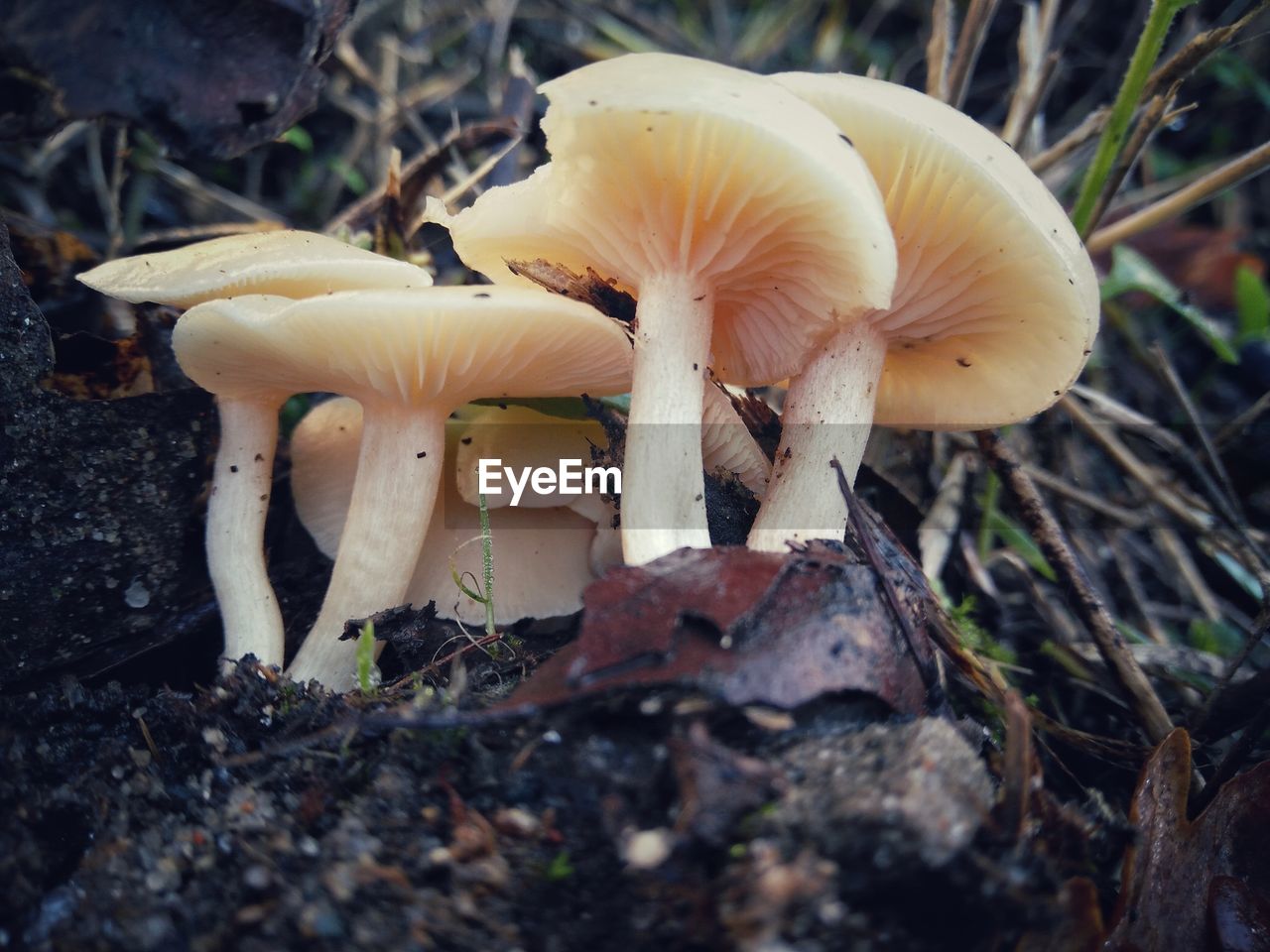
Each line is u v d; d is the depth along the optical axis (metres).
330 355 0.09
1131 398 0.19
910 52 0.23
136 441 0.10
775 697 0.07
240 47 0.08
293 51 0.08
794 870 0.06
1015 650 0.13
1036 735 0.10
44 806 0.08
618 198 0.09
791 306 0.10
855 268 0.08
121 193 0.17
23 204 0.15
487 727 0.07
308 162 0.19
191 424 0.11
